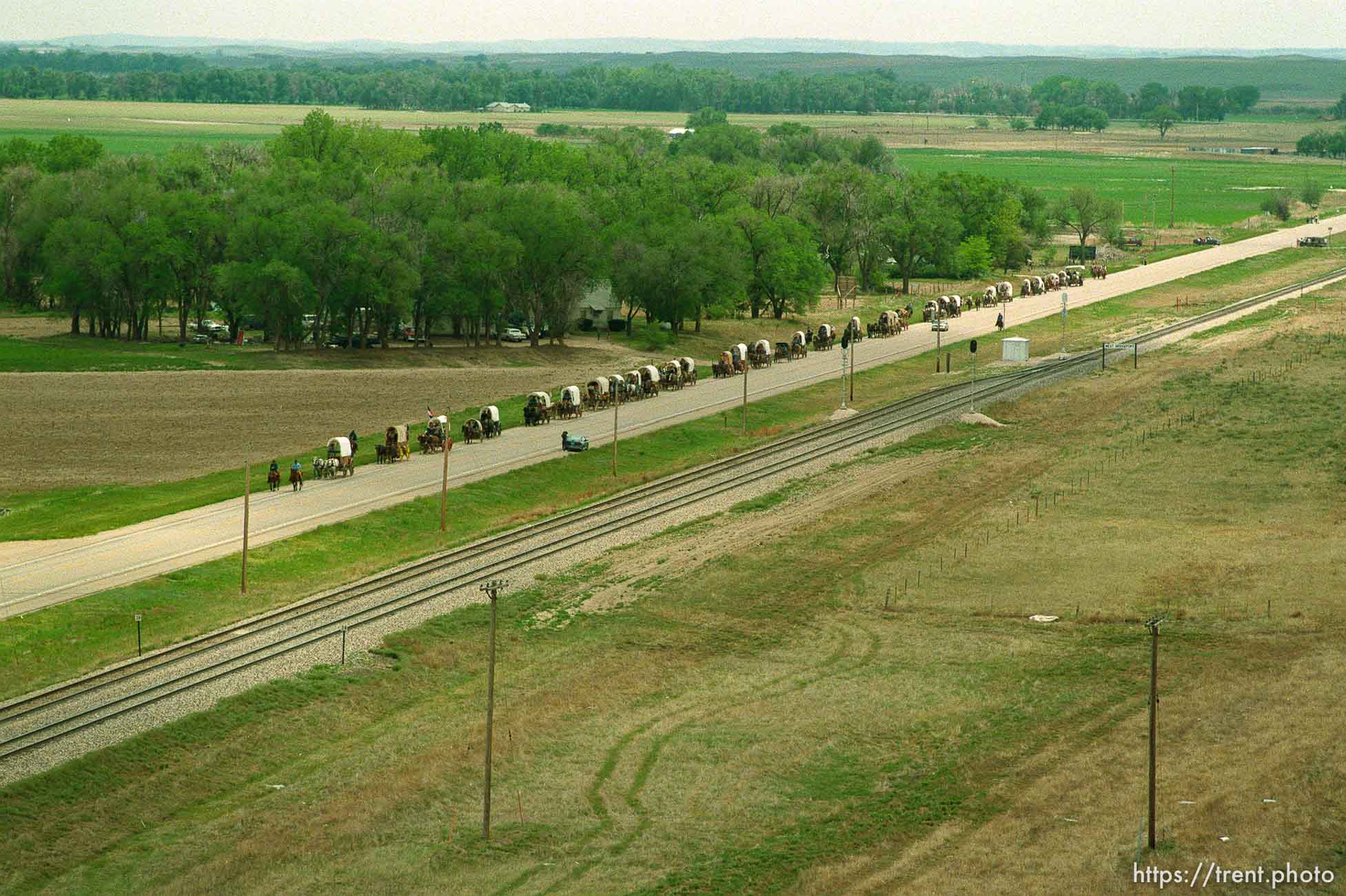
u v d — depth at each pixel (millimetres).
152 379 145125
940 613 80688
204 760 61938
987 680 70250
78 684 68188
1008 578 86188
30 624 76812
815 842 53469
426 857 53062
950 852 51750
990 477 111812
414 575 86562
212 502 103250
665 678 71750
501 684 71000
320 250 162500
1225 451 117500
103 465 114625
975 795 56812
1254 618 76875
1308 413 129750
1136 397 141625
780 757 61625
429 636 76562
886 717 65688
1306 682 66875
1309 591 80875
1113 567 87500
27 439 121438
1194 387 144875
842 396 139750
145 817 57500
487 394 145625
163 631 76562
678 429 131750
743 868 51469
